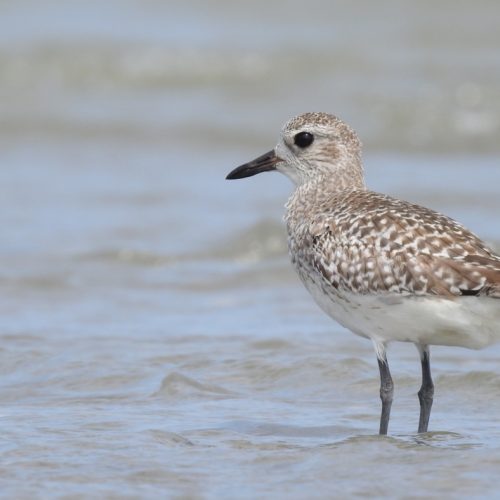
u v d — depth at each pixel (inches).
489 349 526.9
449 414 443.8
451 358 516.1
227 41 1315.2
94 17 1425.9
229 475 361.7
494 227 745.0
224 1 1494.8
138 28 1378.0
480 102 1110.4
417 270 384.2
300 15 1435.8
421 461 369.4
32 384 487.5
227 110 1117.7
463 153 1013.2
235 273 676.7
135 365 503.8
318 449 388.2
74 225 783.7
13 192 875.4
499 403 455.5
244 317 588.7
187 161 981.2
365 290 396.5
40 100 1160.2
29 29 1362.0
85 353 521.0
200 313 597.9
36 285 652.7
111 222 790.5
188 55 1259.8
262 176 932.6
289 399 464.8
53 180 915.4
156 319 585.9
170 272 683.4
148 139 1047.0
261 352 518.3
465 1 1450.5
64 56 1266.0
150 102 1155.3
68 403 458.6
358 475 358.0
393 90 1144.2
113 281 662.5
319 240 412.5
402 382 481.4
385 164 960.9
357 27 1381.6
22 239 749.3
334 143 458.6
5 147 1029.2
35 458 378.3
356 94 1141.7
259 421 432.5
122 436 406.3
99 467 369.4
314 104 1122.0
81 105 1146.7
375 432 420.8
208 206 834.2
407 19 1403.8
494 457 370.3
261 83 1198.3
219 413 442.9
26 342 540.7
